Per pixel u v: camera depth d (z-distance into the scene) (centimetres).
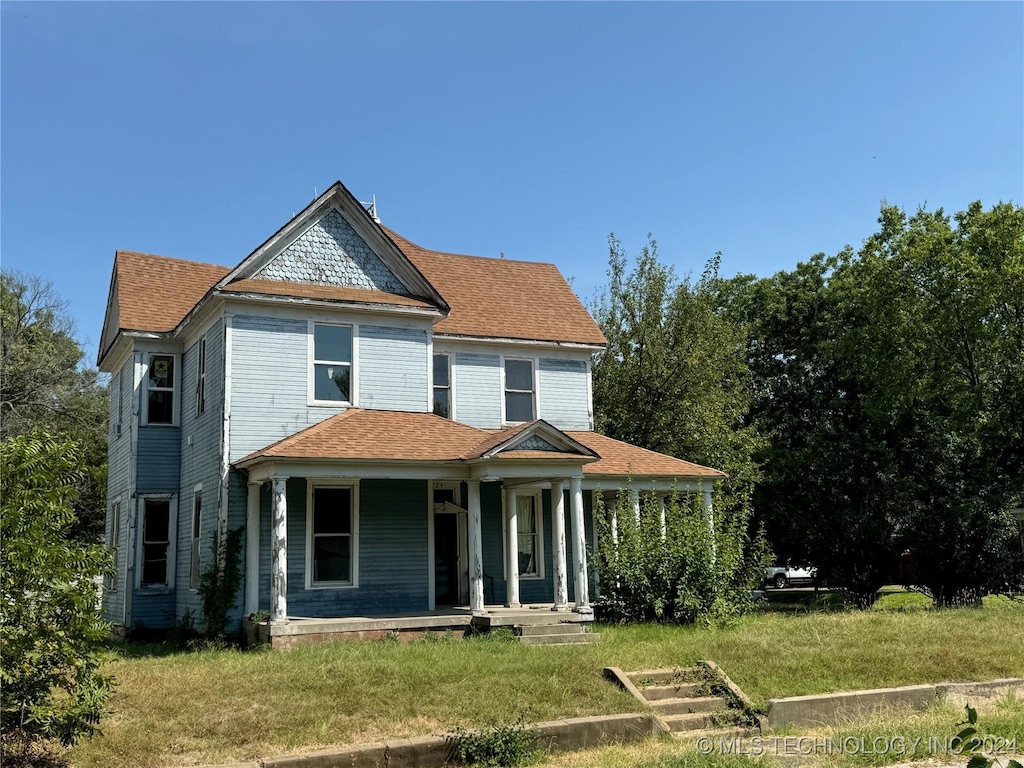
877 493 3031
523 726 1034
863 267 3108
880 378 2952
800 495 3253
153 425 2209
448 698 1116
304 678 1176
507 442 1780
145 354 2233
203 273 2517
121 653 1709
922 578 3050
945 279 2778
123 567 2219
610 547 1966
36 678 824
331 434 1777
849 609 2570
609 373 3145
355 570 1884
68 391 4150
